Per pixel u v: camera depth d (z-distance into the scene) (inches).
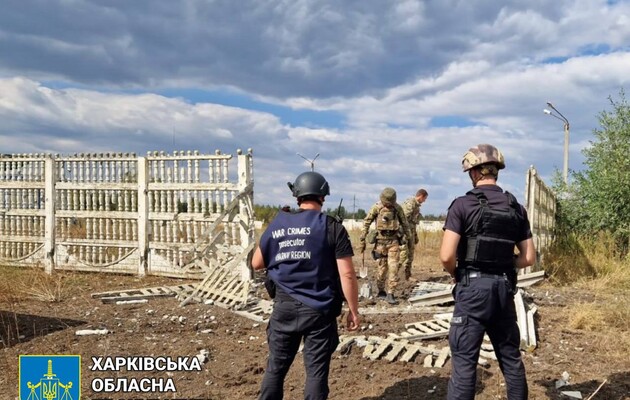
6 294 374.9
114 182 491.2
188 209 458.6
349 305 162.2
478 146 171.6
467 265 164.1
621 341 268.8
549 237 579.8
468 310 161.5
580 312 309.4
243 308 355.9
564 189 661.9
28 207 527.8
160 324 319.6
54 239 511.2
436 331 287.9
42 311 345.4
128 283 453.7
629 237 597.0
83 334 288.8
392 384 212.4
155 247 474.9
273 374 162.6
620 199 607.5
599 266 495.5
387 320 323.6
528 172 464.1
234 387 214.7
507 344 165.0
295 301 159.6
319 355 159.5
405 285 446.3
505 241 161.0
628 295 407.8
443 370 228.2
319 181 169.6
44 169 515.2
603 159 642.2
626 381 216.1
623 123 643.5
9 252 536.4
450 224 163.9
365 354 246.1
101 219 497.0
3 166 536.7
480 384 209.5
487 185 167.3
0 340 274.1
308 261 160.2
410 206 457.1
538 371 225.6
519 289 375.2
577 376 221.6
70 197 509.0
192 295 381.7
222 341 280.1
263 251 169.5
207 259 449.1
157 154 470.0
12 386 216.1
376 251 385.1
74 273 497.4
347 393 204.7
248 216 423.2
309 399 155.8
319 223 162.9
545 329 294.8
